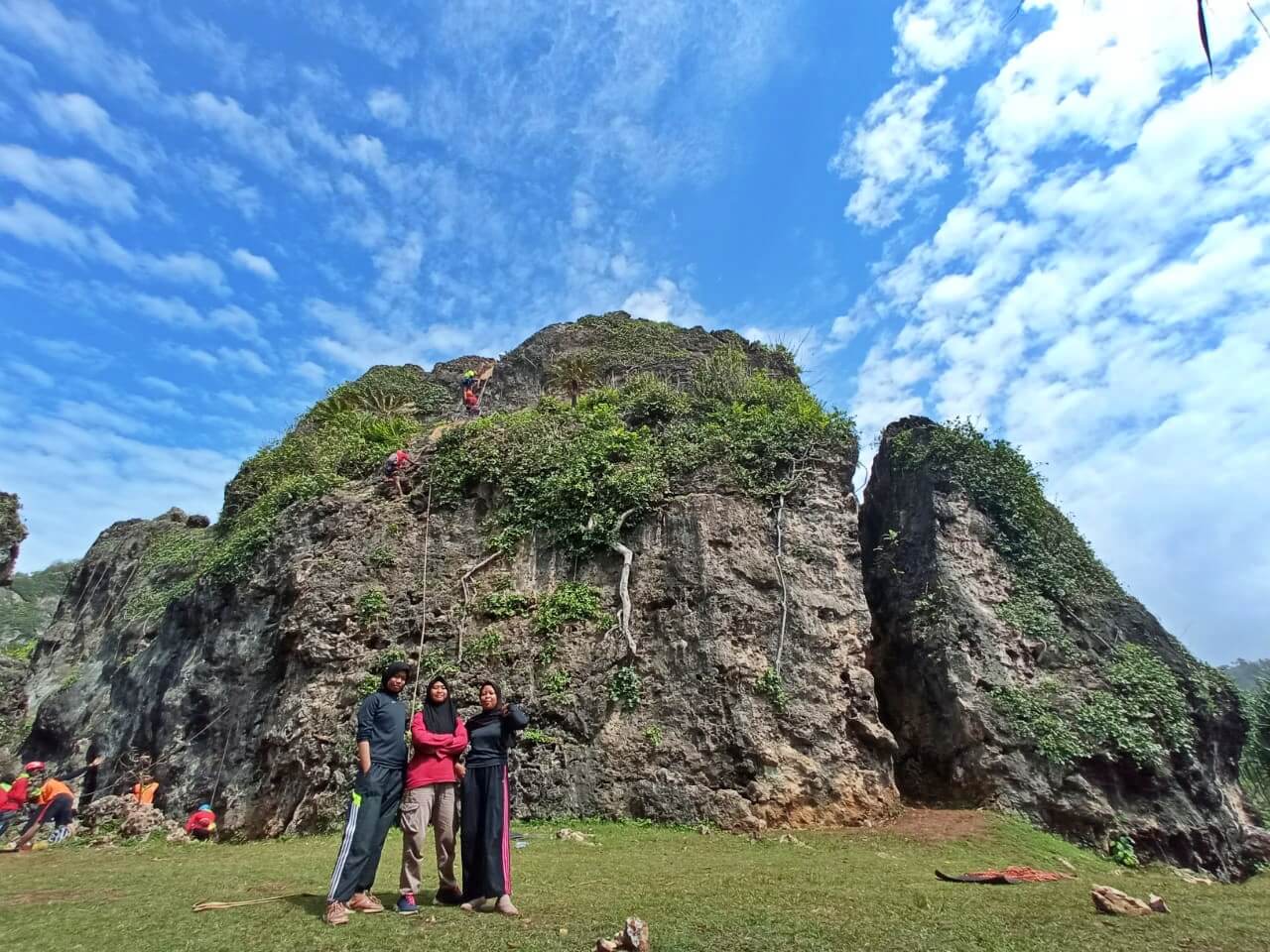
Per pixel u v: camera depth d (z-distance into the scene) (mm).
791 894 6879
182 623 18609
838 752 12883
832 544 15094
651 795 12250
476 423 18031
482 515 16453
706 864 8969
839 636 14117
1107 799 13148
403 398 26344
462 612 14789
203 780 15023
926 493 17094
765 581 14266
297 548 16562
